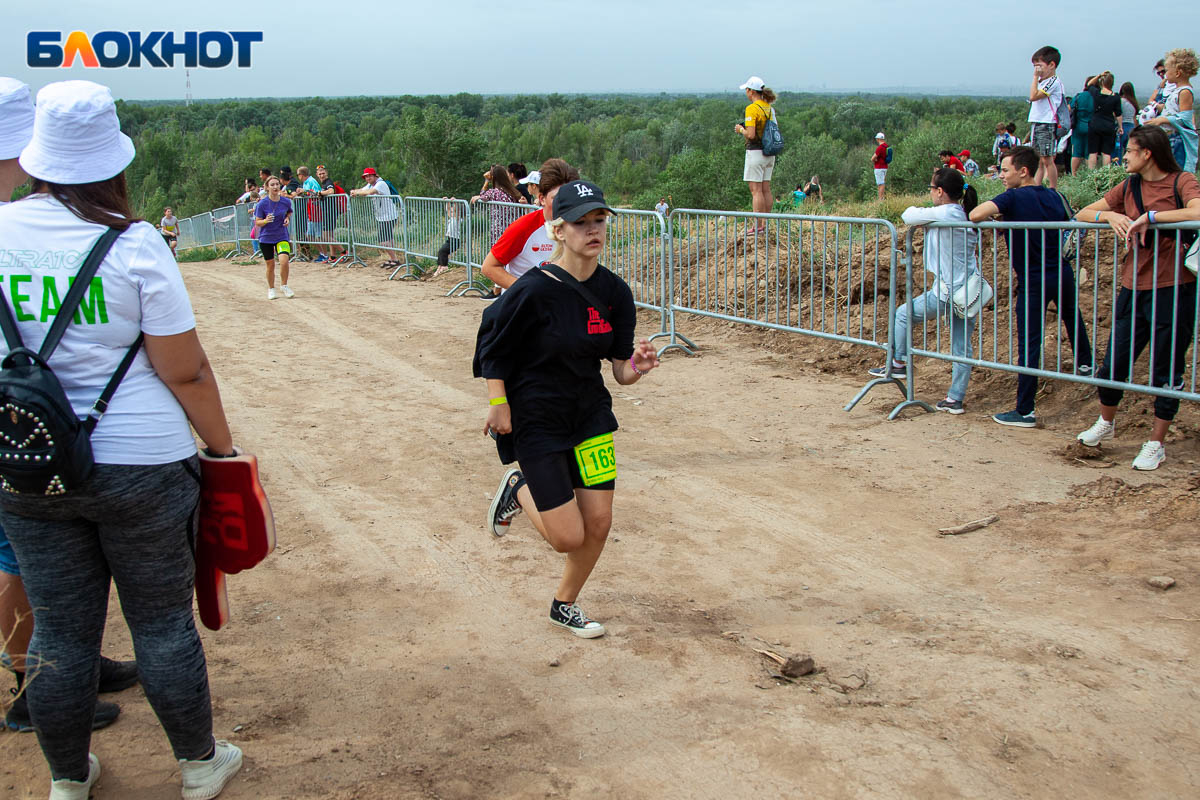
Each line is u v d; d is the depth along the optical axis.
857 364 8.01
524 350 3.36
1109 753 2.90
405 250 15.07
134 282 2.31
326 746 2.98
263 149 114.06
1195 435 5.82
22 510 2.35
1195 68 10.14
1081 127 12.62
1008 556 4.41
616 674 3.42
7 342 2.29
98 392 2.34
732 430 6.53
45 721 2.48
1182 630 3.63
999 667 3.41
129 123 166.75
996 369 6.30
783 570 4.35
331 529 4.85
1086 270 7.62
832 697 3.25
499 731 3.07
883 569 4.33
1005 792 2.73
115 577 2.52
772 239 10.48
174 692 2.55
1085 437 5.73
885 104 175.38
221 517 2.64
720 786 2.78
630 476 5.64
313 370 8.47
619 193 116.31
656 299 9.74
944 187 6.55
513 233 5.24
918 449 6.00
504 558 4.49
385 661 3.54
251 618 3.89
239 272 16.61
